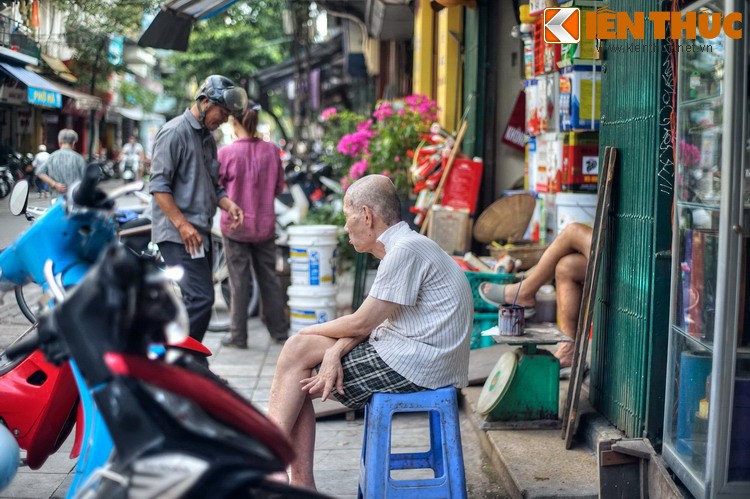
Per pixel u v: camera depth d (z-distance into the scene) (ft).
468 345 12.28
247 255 23.65
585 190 20.80
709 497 10.11
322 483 14.53
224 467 6.63
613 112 14.19
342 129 38.96
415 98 29.78
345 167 36.78
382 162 29.07
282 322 24.49
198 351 12.58
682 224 11.46
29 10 28.37
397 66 57.98
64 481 13.97
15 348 7.93
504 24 28.30
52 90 31.07
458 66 32.37
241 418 6.86
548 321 18.86
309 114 79.25
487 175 28.50
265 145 23.26
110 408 7.04
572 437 14.35
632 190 13.30
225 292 27.40
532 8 22.27
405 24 48.21
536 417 15.57
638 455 12.17
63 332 7.23
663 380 12.49
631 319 13.25
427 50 39.34
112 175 59.88
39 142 31.07
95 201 9.28
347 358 11.98
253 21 106.11
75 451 11.52
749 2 9.58
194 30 103.40
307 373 12.12
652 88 12.44
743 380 9.95
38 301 9.77
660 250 12.39
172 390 6.78
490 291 19.49
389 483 11.67
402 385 11.82
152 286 7.00
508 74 28.50
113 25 32.65
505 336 15.26
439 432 13.17
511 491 13.28
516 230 23.09
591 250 14.19
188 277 18.62
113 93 55.98
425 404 11.79
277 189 23.67
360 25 62.69
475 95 28.37
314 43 85.10
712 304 10.34
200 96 18.69
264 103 88.38
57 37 31.58
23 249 9.66
